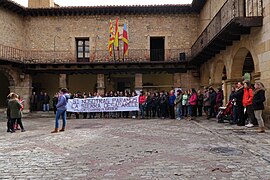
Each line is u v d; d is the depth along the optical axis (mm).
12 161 5801
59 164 5508
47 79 25109
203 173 4746
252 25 10297
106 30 22156
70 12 22000
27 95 21625
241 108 10773
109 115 17500
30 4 23625
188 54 21734
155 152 6441
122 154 6289
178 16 22172
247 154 6066
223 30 11492
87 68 21594
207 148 6777
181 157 5914
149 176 4629
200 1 20125
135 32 22109
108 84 25031
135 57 21859
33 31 22438
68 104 16734
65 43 22250
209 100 14344
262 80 10359
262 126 9031
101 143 7738
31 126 12664
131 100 16469
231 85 13664
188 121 13727
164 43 22172
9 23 20625
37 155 6332
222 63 16562
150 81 25359
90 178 4594
